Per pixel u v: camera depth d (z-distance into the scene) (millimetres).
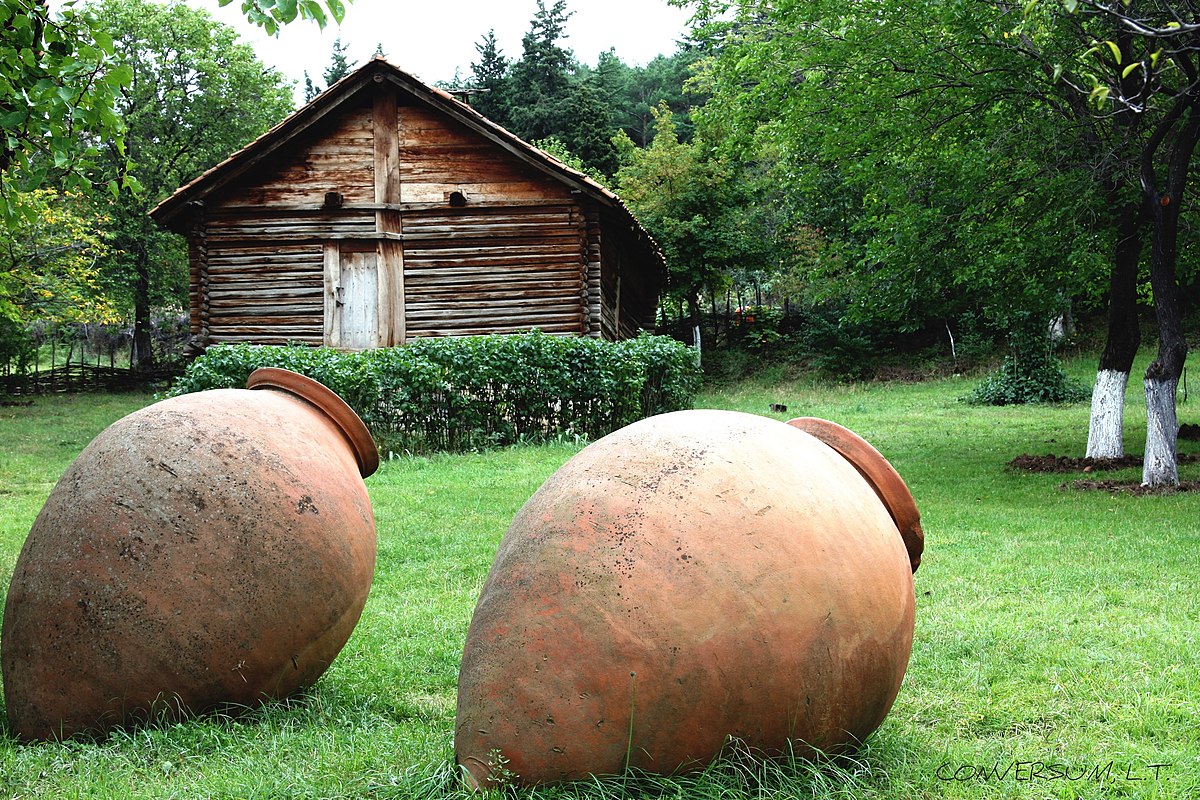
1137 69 11297
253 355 14109
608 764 3008
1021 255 12695
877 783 3365
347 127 18125
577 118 43156
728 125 16953
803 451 3473
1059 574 7258
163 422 4203
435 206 18109
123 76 6059
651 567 3029
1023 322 23031
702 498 3146
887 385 28906
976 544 8555
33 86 5750
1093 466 13117
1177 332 11430
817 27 13289
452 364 14375
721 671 2979
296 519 4148
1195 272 15938
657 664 2961
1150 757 3795
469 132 18094
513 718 3051
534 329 15344
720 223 33344
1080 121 12211
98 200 31984
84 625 3877
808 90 13445
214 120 37375
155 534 3932
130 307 36500
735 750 3068
